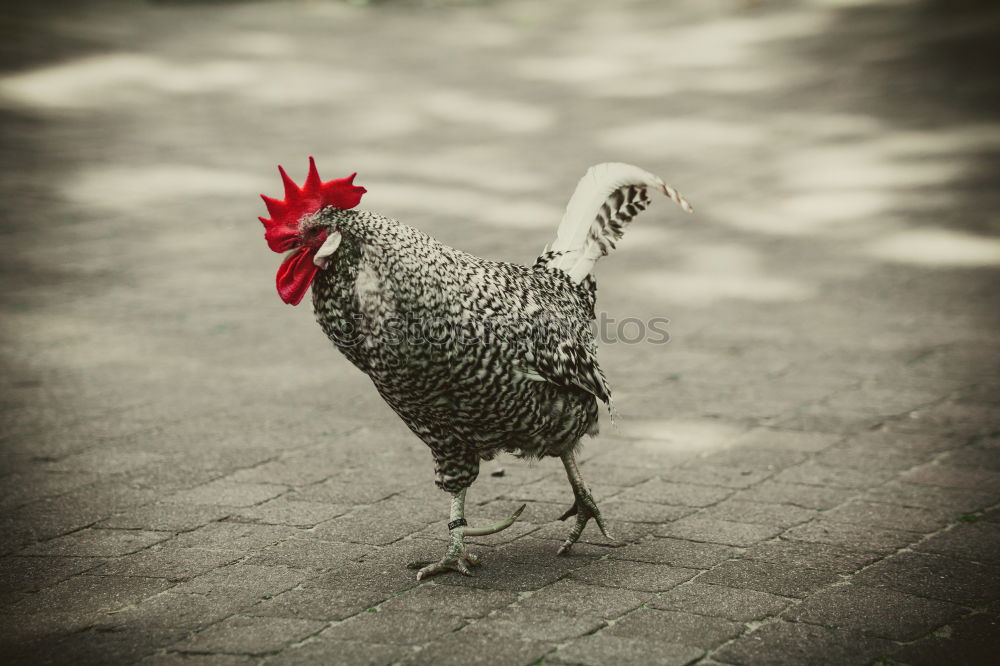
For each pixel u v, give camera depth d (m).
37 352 8.45
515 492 6.10
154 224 12.03
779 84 19.09
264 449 6.66
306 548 5.30
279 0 28.20
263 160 14.70
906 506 5.71
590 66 21.08
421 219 12.03
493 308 4.78
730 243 11.48
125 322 9.20
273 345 8.75
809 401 7.44
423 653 4.23
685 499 5.89
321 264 4.66
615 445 6.76
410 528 5.55
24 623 4.54
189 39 22.98
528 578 4.95
